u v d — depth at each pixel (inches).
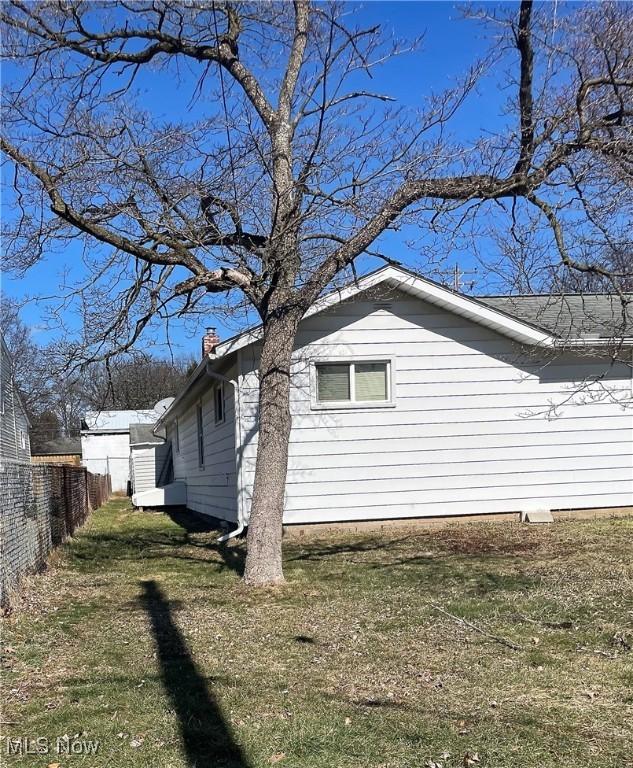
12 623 245.6
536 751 140.3
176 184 313.9
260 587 300.8
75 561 397.7
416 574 316.8
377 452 463.2
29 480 330.0
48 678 189.3
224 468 530.3
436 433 467.8
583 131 301.6
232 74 328.2
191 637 227.1
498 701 166.7
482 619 238.2
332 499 458.9
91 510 818.2
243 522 450.9
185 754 141.9
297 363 458.0
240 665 197.8
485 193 309.6
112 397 368.5
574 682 177.6
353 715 159.9
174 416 888.9
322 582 306.3
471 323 470.9
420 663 196.4
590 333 454.6
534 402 475.8
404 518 463.5
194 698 171.5
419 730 150.6
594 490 478.3
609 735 147.1
